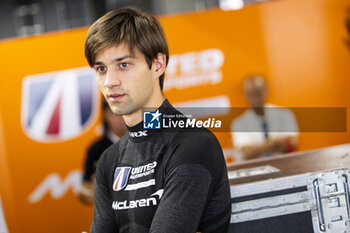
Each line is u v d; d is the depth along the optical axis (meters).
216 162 1.27
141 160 1.37
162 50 1.38
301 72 4.61
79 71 4.54
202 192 1.21
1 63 4.47
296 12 4.59
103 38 1.29
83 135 4.53
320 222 1.57
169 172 1.26
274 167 1.79
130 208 1.35
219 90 4.61
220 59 4.60
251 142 4.55
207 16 4.59
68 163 4.53
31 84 4.52
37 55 4.52
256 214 1.54
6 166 4.48
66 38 4.54
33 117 4.52
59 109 4.54
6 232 2.70
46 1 7.85
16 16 7.83
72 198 4.53
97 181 1.54
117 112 1.33
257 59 4.61
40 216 4.51
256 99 4.57
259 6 4.60
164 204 1.20
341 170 1.57
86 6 7.88
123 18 1.32
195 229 1.19
